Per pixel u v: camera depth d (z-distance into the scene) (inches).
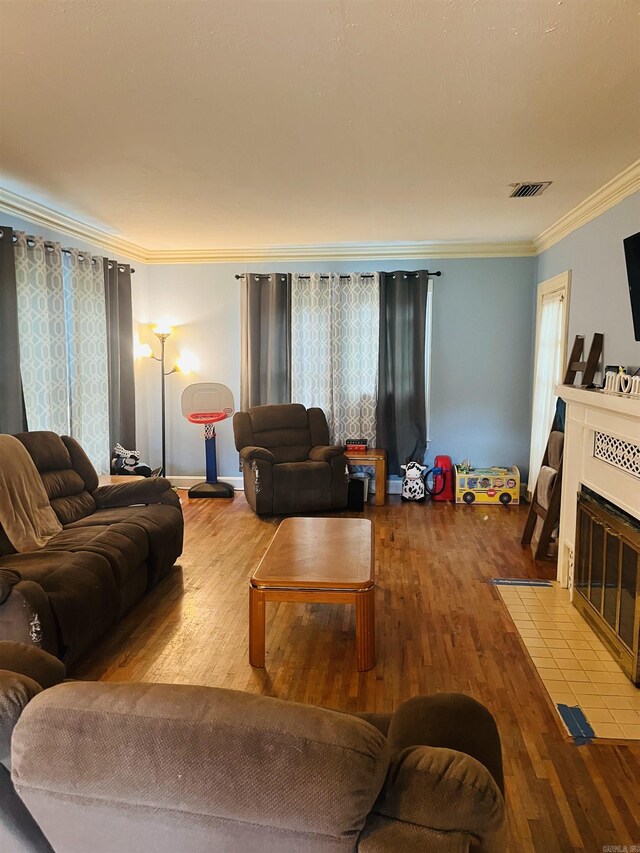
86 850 33.0
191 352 234.8
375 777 29.5
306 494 194.4
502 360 221.3
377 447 226.1
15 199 145.6
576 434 126.4
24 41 72.1
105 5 64.5
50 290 160.6
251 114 94.2
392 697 91.6
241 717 30.5
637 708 88.2
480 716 52.8
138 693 32.6
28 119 96.4
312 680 96.7
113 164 120.1
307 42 72.2
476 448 226.2
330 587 98.3
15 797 34.2
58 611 91.5
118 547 114.1
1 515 110.7
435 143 107.5
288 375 226.1
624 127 99.7
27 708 32.8
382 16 66.5
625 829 65.4
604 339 142.6
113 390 197.3
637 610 93.0
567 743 80.4
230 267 229.1
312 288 222.8
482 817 32.2
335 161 118.0
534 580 139.3
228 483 237.6
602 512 108.2
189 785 29.3
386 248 219.0
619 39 71.6
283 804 28.7
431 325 223.3
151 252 228.1
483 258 217.6
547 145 108.5
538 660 102.3
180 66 78.4
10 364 143.0
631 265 117.7
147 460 238.7
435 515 198.7
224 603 126.7
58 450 137.9
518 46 73.2
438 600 127.8
